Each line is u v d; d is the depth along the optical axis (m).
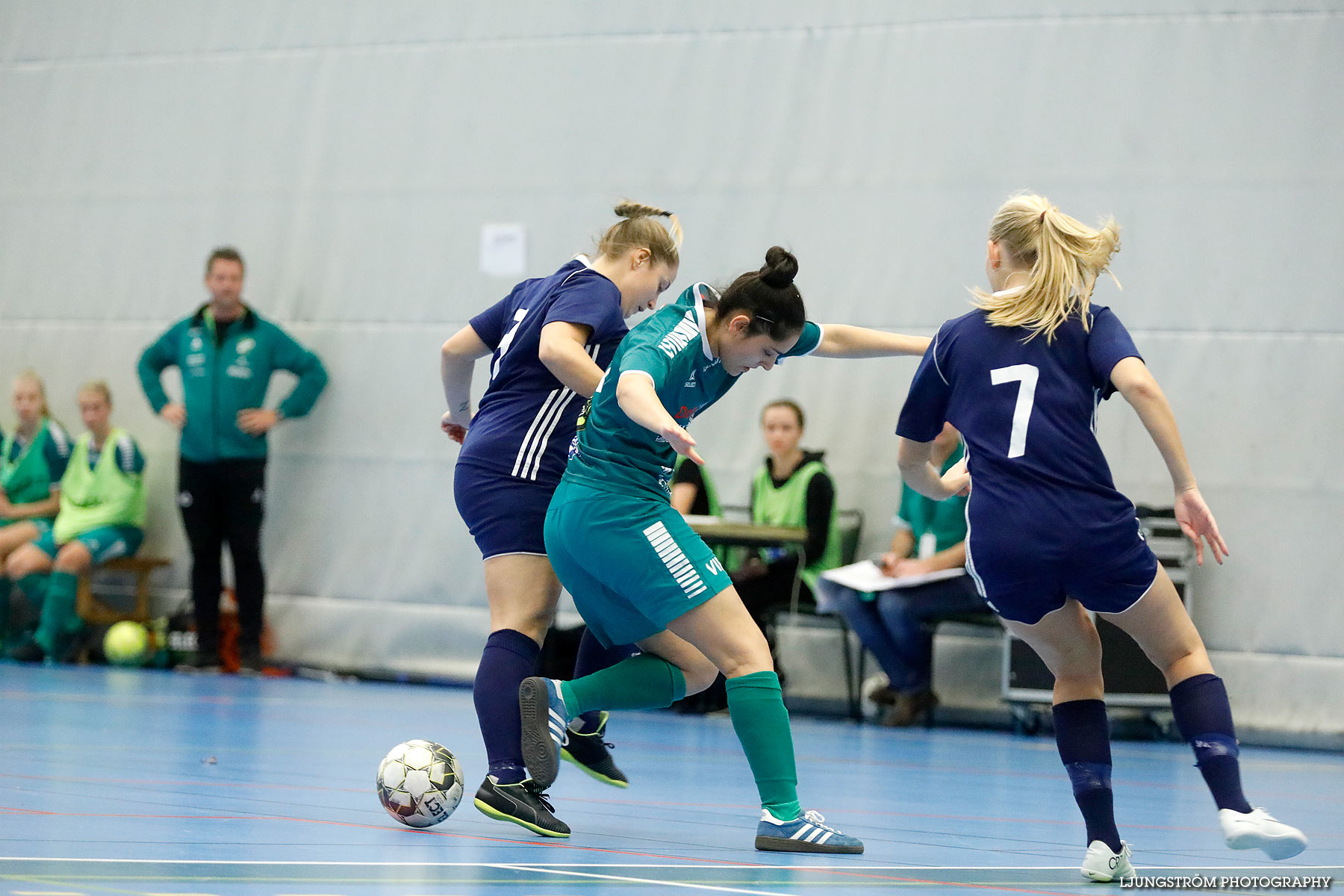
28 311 32.41
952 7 25.97
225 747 15.09
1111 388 8.72
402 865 7.93
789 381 26.55
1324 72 24.12
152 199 31.58
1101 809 8.38
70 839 8.38
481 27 29.20
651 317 9.35
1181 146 24.67
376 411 29.47
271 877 7.32
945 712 25.02
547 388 10.31
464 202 29.16
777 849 9.18
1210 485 24.31
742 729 9.30
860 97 26.48
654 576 9.15
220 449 28.09
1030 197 9.19
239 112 30.98
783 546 23.25
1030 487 8.41
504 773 9.68
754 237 27.03
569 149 28.42
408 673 28.72
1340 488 23.83
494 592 10.23
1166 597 8.35
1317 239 24.09
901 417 9.34
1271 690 23.92
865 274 26.31
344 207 30.05
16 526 30.05
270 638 29.75
